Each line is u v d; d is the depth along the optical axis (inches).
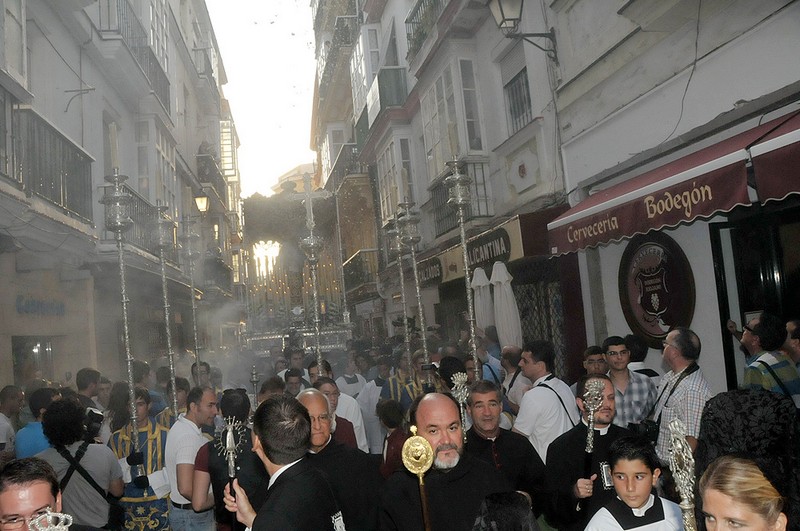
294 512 113.0
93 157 456.8
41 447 204.5
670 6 268.1
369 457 156.9
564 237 319.3
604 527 122.3
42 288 417.4
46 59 424.8
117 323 552.7
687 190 233.3
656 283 313.9
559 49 390.0
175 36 895.1
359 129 986.7
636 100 319.9
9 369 364.2
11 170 308.7
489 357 351.6
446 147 554.6
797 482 90.5
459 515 116.0
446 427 119.3
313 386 217.3
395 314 932.0
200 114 1189.7
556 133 399.9
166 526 215.8
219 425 280.2
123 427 232.4
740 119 254.8
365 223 1106.7
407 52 713.6
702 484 79.8
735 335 248.5
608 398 151.3
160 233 360.5
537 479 157.8
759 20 245.3
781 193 196.7
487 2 384.2
